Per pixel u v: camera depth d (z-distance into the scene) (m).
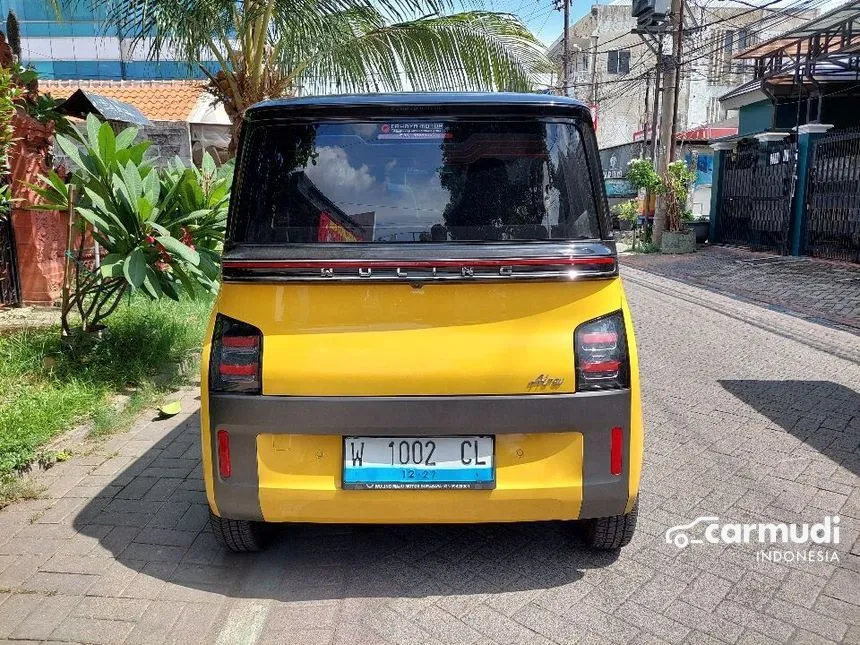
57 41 27.09
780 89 17.25
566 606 2.74
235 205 2.73
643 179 18.67
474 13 8.52
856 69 14.94
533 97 2.73
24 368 5.17
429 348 2.50
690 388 5.72
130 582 2.89
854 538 3.26
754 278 12.60
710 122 36.94
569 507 2.61
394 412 2.50
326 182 2.72
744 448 4.38
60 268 7.91
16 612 2.68
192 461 4.11
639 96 39.44
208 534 3.29
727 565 3.03
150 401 5.03
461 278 2.48
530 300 2.52
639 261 16.64
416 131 2.72
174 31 7.03
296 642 2.54
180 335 6.27
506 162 2.72
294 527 3.39
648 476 3.97
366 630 2.60
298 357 2.51
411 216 2.70
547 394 2.52
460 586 2.88
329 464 2.57
